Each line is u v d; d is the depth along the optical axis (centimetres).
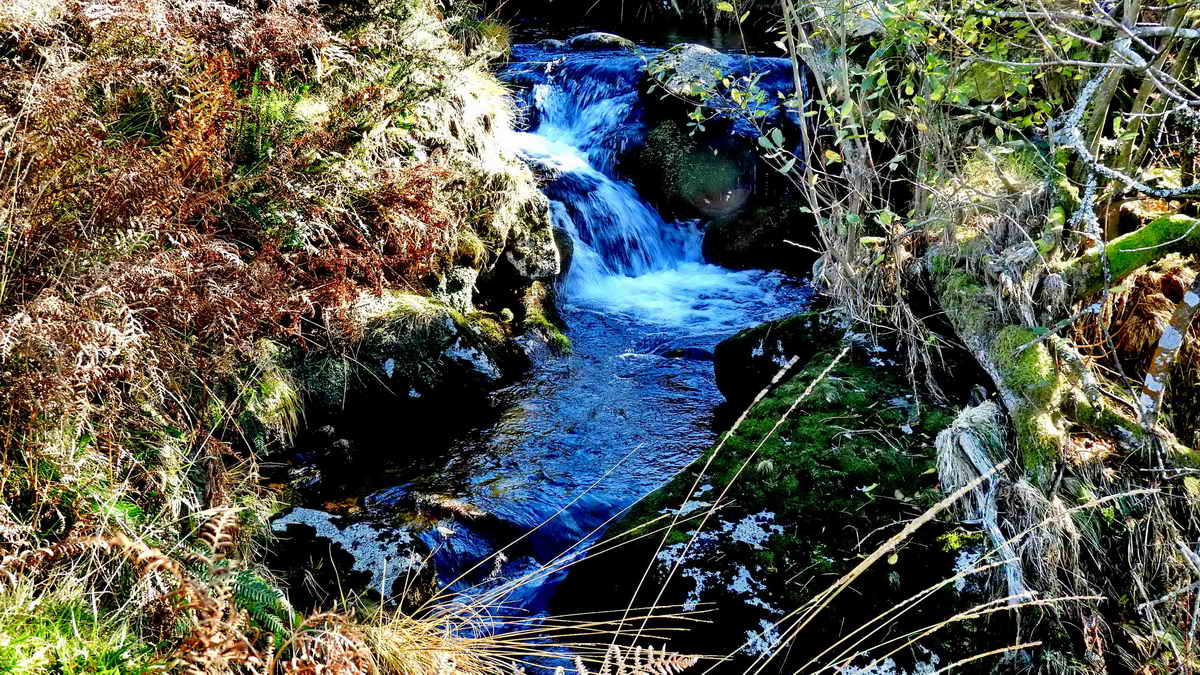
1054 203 371
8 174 267
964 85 429
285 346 413
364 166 454
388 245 466
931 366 397
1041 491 289
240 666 214
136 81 327
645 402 491
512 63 884
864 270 438
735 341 495
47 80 279
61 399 232
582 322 602
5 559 209
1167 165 422
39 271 262
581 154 788
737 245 712
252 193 393
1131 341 358
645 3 1085
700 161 732
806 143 439
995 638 279
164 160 324
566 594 336
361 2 516
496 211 540
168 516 267
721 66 784
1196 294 283
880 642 282
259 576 271
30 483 236
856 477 339
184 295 289
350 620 260
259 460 383
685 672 288
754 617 293
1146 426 301
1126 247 345
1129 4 334
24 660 190
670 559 315
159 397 291
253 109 419
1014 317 348
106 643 209
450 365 475
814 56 428
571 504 392
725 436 327
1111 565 281
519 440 445
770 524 323
